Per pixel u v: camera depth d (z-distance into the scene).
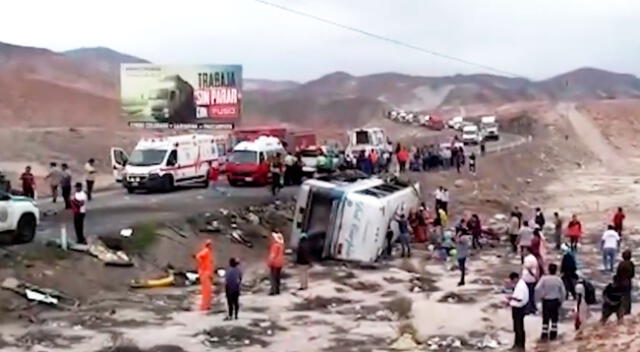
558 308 22.83
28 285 25.22
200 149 46.66
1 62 198.12
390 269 33.84
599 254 39.41
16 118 126.00
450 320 25.06
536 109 176.25
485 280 31.72
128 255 29.81
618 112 151.88
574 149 109.12
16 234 27.89
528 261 24.84
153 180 43.09
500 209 54.22
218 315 25.34
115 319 24.27
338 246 34.94
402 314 26.09
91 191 40.69
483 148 79.81
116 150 50.69
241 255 33.88
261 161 47.09
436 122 126.94
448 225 44.78
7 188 33.22
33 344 21.52
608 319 24.20
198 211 36.38
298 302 27.66
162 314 25.14
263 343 22.86
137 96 65.81
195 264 31.28
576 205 59.84
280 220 39.56
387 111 177.25
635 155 116.12
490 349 22.16
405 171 60.81
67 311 24.62
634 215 54.66
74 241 29.33
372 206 35.06
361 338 23.52
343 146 76.50
